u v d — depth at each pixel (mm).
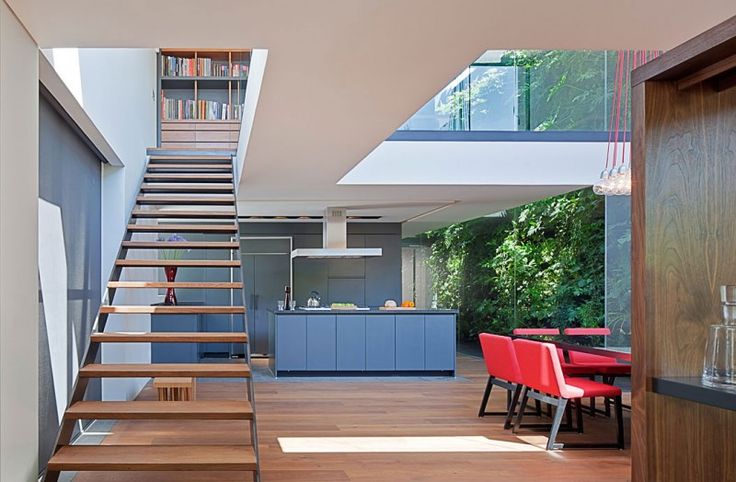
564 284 11227
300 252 11438
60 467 4238
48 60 4227
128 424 7043
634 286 2602
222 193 8891
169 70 12172
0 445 3252
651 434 2516
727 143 2607
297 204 11289
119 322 7777
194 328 11031
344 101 5004
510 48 3904
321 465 5512
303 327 10789
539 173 9172
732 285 2451
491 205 11391
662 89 2562
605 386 6254
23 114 3574
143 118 9188
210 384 9891
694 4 3283
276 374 10719
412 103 5047
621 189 6871
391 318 10914
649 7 3318
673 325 2537
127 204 7746
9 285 3385
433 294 16078
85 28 3551
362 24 3510
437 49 3895
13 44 3377
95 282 7062
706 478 2545
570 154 9242
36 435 3850
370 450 6004
